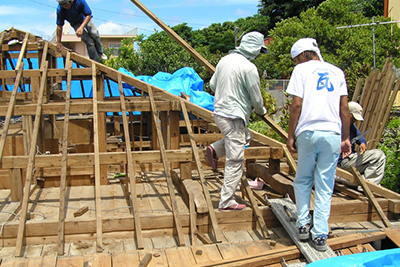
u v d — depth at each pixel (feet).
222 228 11.10
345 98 9.17
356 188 13.43
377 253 8.17
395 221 11.88
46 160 11.72
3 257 9.42
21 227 9.75
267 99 44.27
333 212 11.71
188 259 9.05
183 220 10.89
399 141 22.08
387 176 18.61
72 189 14.44
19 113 13.53
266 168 14.26
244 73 10.39
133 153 12.28
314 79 8.96
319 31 72.08
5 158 12.04
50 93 17.63
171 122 15.11
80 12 18.62
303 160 9.18
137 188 14.40
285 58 75.10
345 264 7.85
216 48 107.55
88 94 30.50
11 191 12.42
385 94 17.34
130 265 8.65
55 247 9.95
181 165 13.30
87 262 8.62
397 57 68.23
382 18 71.20
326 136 8.68
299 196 9.52
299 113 9.09
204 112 14.37
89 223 10.20
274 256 8.98
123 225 10.40
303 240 9.44
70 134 16.83
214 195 13.33
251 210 11.25
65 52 17.11
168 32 14.71
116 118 21.90
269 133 32.48
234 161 10.91
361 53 67.36
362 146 13.78
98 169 11.24
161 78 34.63
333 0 76.18
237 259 8.79
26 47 17.06
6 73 15.34
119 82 15.14
